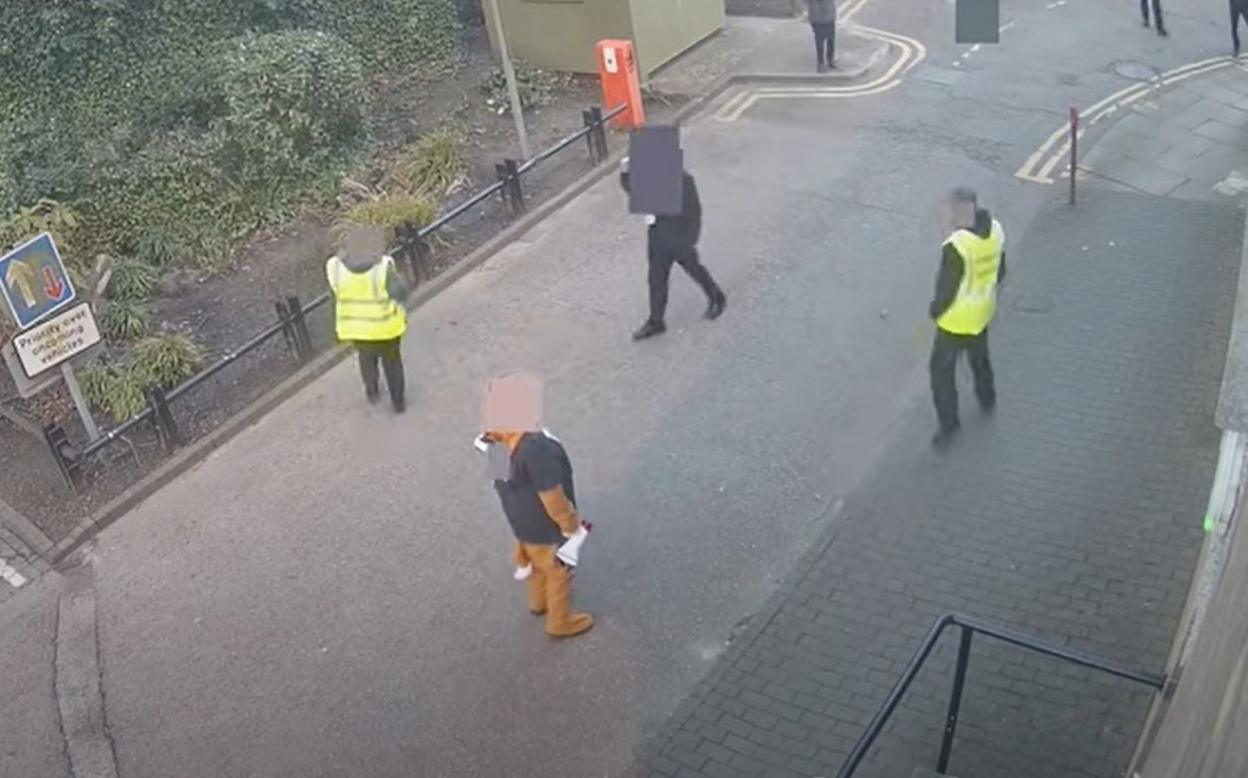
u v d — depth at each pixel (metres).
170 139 13.43
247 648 8.02
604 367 10.41
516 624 7.91
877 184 13.22
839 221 12.45
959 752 6.54
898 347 10.25
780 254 11.87
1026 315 10.64
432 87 16.48
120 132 13.34
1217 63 16.16
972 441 9.01
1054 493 8.42
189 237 12.85
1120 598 7.48
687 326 10.84
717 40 17.47
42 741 7.54
